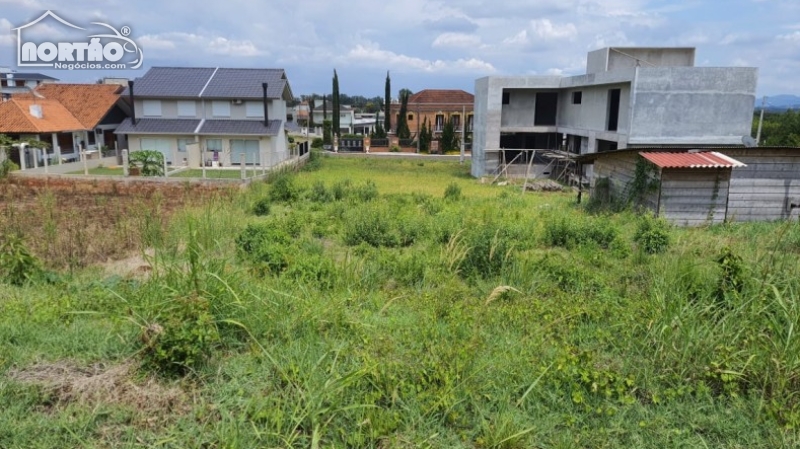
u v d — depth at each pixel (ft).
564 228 34.55
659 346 15.62
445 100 214.48
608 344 17.07
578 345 17.12
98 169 85.66
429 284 24.09
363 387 13.58
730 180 43.21
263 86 98.12
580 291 22.97
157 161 74.08
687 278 21.99
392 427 12.26
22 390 12.84
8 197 53.52
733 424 12.82
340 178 85.61
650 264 26.86
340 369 14.46
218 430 11.70
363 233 34.37
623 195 48.62
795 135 106.63
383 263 26.71
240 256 27.73
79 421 11.91
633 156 46.39
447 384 13.46
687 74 68.33
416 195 59.82
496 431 12.11
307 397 12.52
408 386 13.60
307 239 32.91
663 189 42.50
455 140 169.89
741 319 17.08
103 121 102.94
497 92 97.60
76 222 35.53
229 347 15.71
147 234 30.63
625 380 14.10
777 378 13.76
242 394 13.21
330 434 11.98
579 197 58.65
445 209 46.24
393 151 171.01
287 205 52.80
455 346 15.57
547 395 13.85
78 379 13.44
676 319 16.06
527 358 15.39
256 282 20.94
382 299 21.36
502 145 110.22
